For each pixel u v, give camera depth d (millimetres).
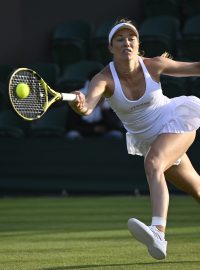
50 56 38688
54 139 31297
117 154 30906
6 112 34438
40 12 38656
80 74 34812
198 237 18812
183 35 35531
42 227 21688
